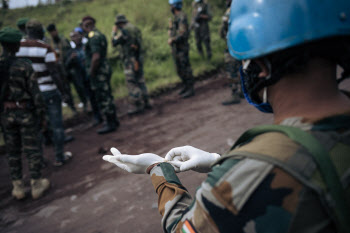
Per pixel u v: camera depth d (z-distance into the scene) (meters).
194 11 7.29
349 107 0.48
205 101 5.22
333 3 0.46
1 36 2.60
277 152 0.44
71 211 2.66
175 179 0.70
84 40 5.24
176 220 0.59
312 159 0.42
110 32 8.95
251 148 0.47
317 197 0.41
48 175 3.50
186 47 5.42
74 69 5.25
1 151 4.38
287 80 0.50
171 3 5.20
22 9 13.44
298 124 0.47
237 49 0.53
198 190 0.51
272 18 0.48
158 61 7.69
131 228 2.24
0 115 2.84
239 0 0.55
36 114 2.94
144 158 0.78
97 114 5.07
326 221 0.40
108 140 4.28
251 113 4.12
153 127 4.45
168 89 6.23
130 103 5.24
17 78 2.71
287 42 0.46
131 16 10.04
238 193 0.44
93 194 2.88
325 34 0.45
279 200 0.41
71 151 4.11
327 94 0.49
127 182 2.98
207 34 7.30
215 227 0.46
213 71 6.94
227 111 4.45
